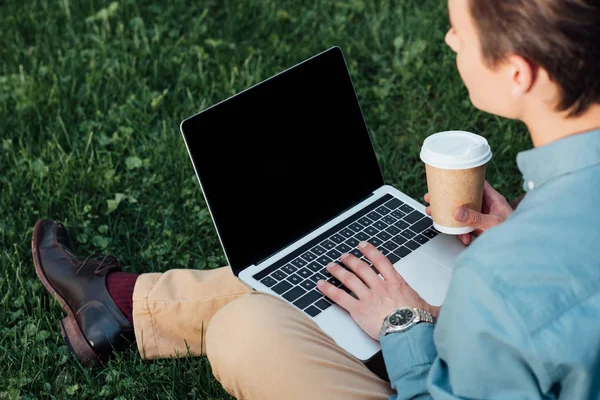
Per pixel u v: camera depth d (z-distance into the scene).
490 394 1.44
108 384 2.46
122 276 2.62
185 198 3.27
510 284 1.37
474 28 1.45
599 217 1.37
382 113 3.69
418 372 1.69
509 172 3.39
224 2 4.38
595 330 1.34
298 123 2.45
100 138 3.49
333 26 4.22
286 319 1.91
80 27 4.20
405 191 3.34
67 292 2.61
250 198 2.31
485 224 2.15
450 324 1.44
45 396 2.48
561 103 1.41
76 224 3.11
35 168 3.30
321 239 2.38
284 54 4.01
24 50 4.02
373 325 1.95
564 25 1.31
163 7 4.36
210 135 2.25
